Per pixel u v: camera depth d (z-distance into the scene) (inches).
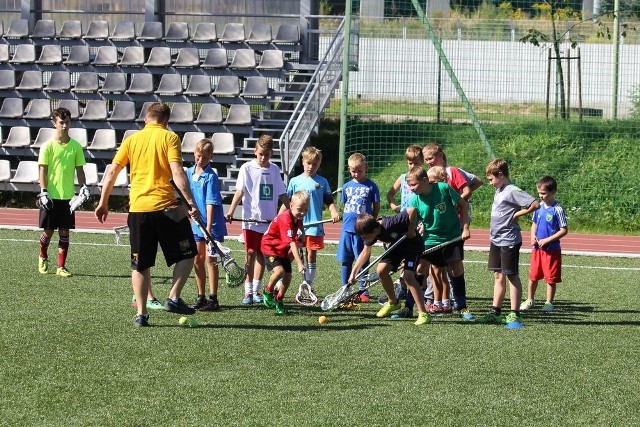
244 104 1093.1
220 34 1218.6
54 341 420.5
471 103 1144.2
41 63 1158.3
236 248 776.9
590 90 1181.7
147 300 495.8
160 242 451.8
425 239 494.6
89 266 653.9
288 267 498.0
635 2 1229.7
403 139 1096.8
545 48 1147.3
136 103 1152.2
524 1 1244.5
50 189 614.2
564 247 837.8
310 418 317.7
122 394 341.7
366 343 429.7
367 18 1176.8
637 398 348.2
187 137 1064.8
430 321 483.2
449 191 493.4
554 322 493.4
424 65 1171.3
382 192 1019.3
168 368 378.3
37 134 1143.6
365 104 1171.9
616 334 462.6
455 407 333.1
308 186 557.3
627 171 1018.1
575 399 345.7
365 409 328.5
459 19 1193.4
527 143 1063.6
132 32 1184.2
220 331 450.0
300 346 421.1
